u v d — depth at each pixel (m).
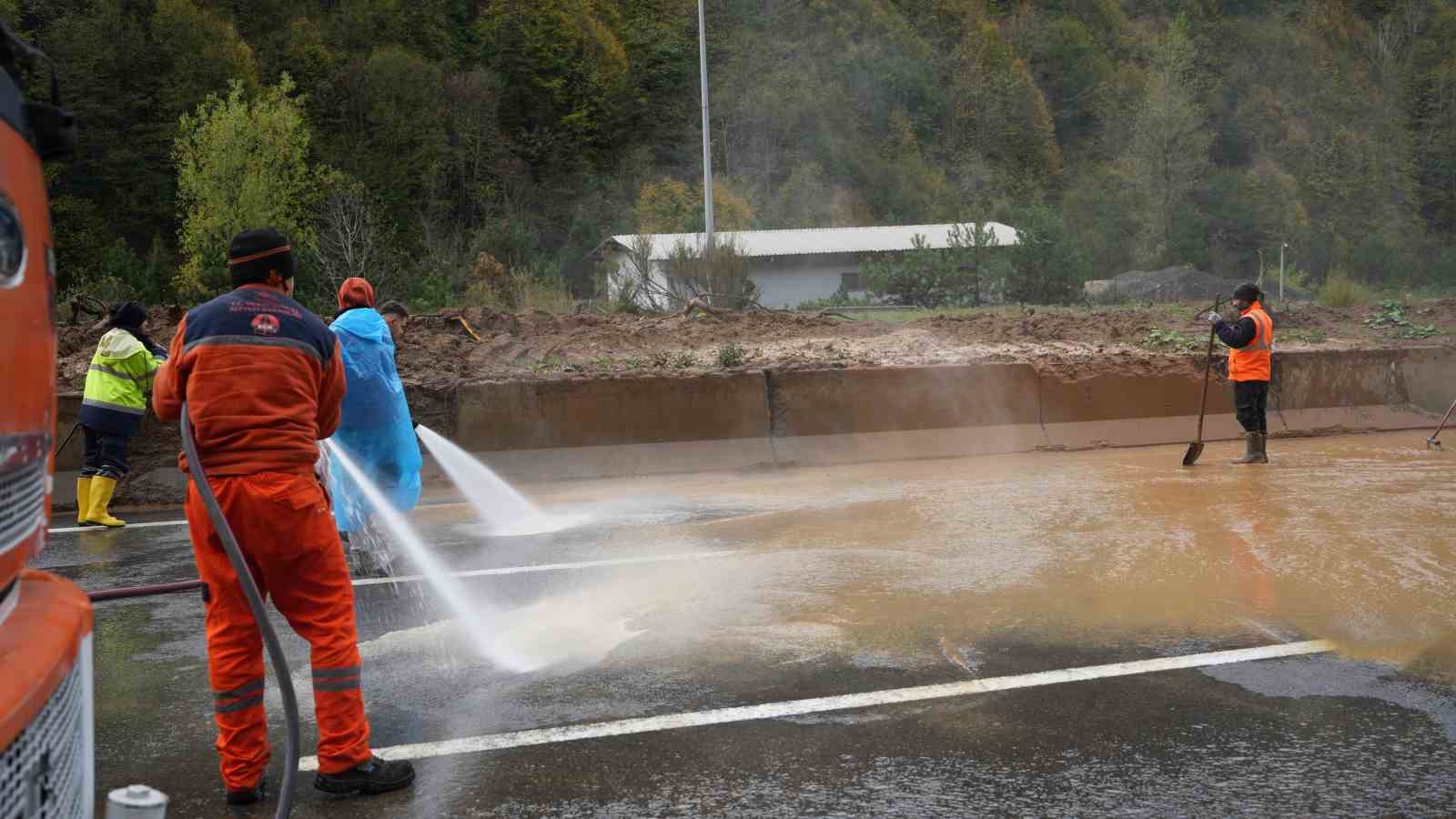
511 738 4.41
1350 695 4.75
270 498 3.74
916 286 39.75
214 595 3.87
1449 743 4.24
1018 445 12.36
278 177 67.62
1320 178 124.06
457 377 11.77
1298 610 5.98
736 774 4.03
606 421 11.39
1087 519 8.45
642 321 15.63
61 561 7.93
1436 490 9.43
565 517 9.20
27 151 2.16
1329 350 13.84
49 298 2.26
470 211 104.31
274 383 3.84
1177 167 95.06
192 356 3.81
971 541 7.78
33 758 2.03
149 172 86.25
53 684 2.09
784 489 10.29
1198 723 4.45
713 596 6.49
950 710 4.63
